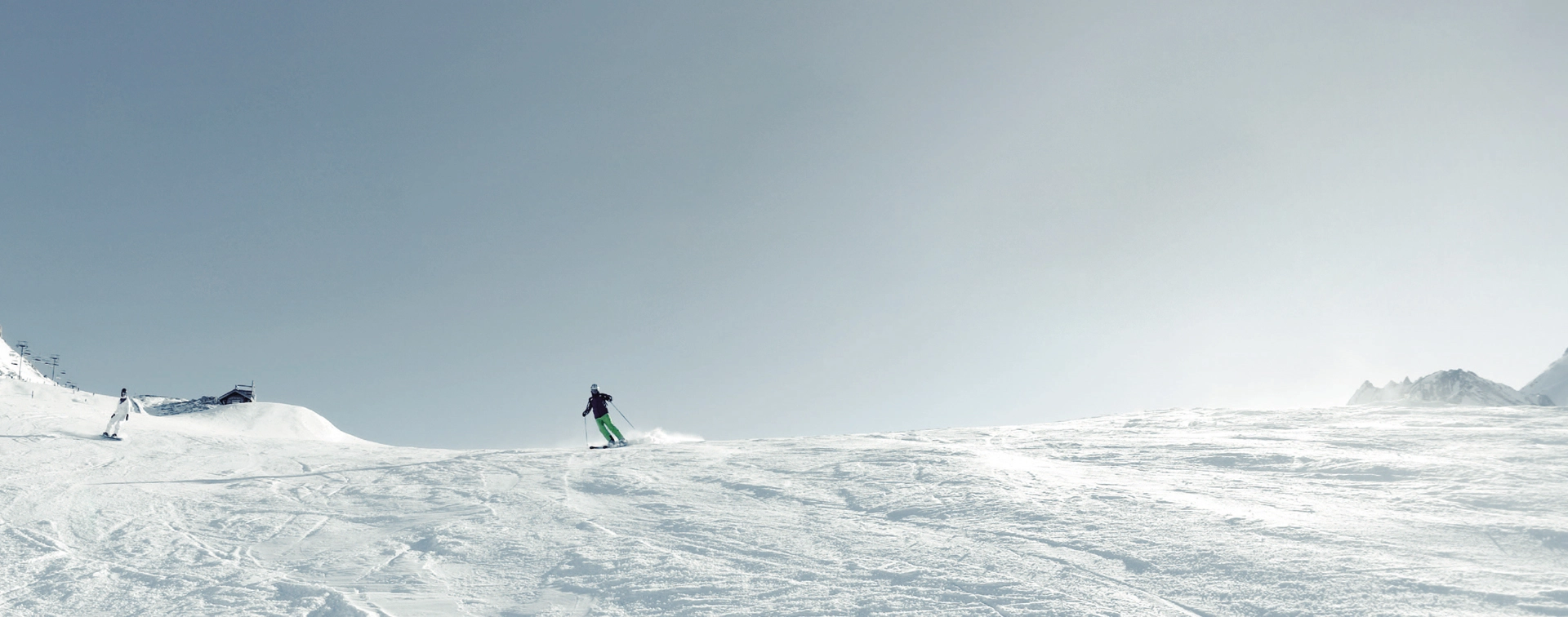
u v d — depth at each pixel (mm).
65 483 14703
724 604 5809
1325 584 5180
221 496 13000
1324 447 11234
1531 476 8016
